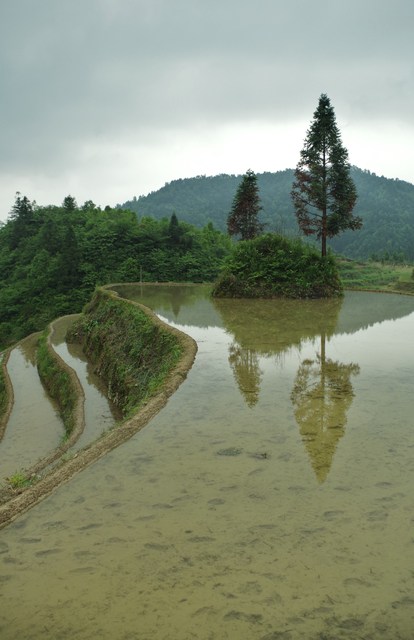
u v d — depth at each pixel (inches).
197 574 149.9
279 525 174.4
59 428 530.0
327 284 1033.5
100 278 1955.0
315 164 1037.2
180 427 277.7
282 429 269.3
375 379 366.6
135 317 689.0
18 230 2834.6
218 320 691.4
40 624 132.0
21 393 698.8
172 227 2162.9
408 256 6766.7
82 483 214.4
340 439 252.4
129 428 275.6
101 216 2746.1
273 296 1015.6
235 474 216.2
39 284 2092.8
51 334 1066.1
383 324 647.8
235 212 1471.5
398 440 249.0
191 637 125.7
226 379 377.1
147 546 165.2
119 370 574.2
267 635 126.0
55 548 166.7
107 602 139.5
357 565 151.9
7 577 152.2
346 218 1050.1
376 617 131.4
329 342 517.0
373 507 184.7
